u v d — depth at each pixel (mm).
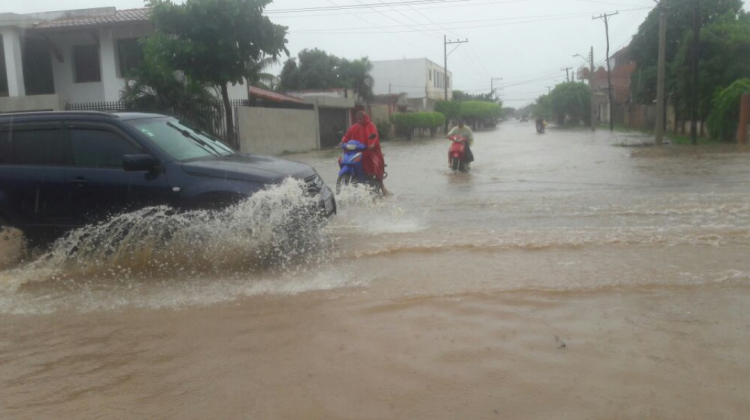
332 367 3773
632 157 18219
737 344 3891
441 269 5707
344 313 4684
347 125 40188
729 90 24922
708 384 3406
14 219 6680
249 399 3438
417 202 9992
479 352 3875
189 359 4016
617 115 61594
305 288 5359
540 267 5633
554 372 3582
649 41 38250
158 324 4680
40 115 6793
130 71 20859
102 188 6434
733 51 28047
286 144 28484
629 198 9570
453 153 15297
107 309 5098
